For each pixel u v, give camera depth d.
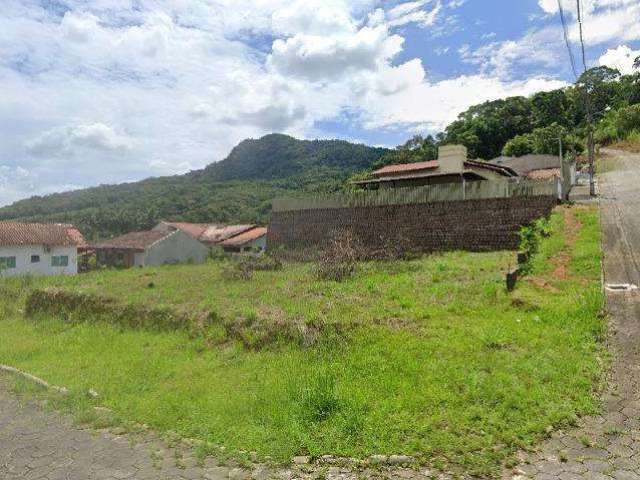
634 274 10.36
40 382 8.22
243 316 10.28
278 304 11.21
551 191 17.98
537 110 61.19
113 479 4.70
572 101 61.31
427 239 20.19
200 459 4.95
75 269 33.16
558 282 10.21
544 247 13.27
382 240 21.48
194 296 13.45
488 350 6.88
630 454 4.43
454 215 19.69
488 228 18.75
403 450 4.68
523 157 44.03
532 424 4.89
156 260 33.38
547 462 4.36
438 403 5.50
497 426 4.92
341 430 5.17
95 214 56.28
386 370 6.71
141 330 11.88
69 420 6.50
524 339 7.13
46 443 5.75
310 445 4.93
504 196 18.70
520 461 4.39
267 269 18.14
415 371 6.47
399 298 10.43
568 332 7.34
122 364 9.09
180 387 7.39
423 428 4.98
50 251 31.58
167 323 11.54
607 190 23.75
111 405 6.87
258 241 40.78
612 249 12.57
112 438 5.77
